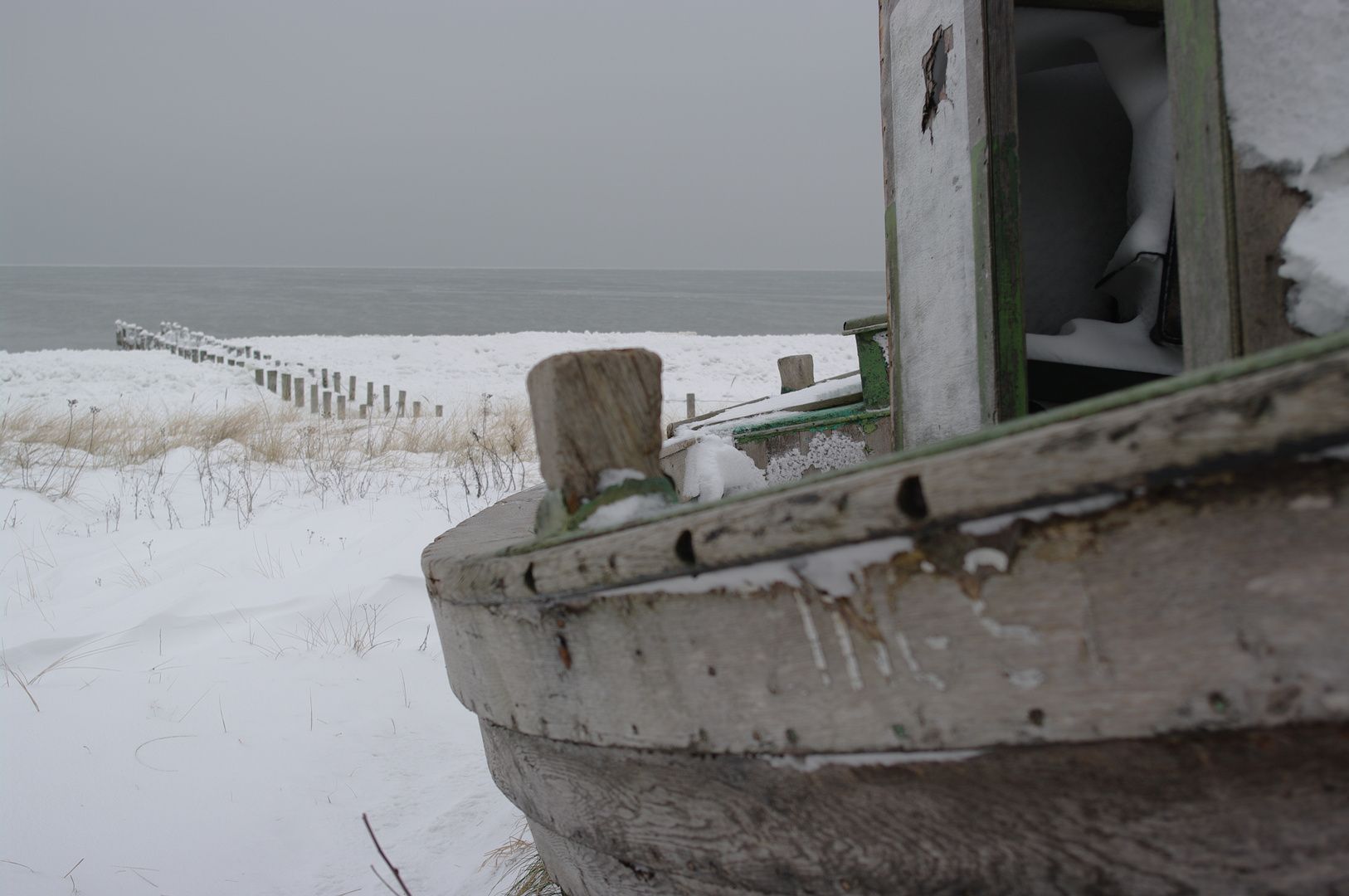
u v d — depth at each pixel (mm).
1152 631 942
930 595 1084
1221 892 978
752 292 132625
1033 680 1026
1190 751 960
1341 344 783
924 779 1164
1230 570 889
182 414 13766
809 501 1121
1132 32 2855
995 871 1141
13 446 10016
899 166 2963
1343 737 870
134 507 7766
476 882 2766
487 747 2127
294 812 3201
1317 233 1535
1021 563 1010
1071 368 2816
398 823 3180
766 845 1373
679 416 15641
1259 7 1643
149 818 3068
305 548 6379
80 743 3477
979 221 2381
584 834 1739
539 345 27203
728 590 1272
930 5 2682
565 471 1538
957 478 1004
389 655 4652
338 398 16078
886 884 1249
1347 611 830
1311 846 914
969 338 2482
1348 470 816
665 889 1598
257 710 3938
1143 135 2883
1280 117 1612
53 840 2895
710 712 1360
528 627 1675
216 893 2729
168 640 4730
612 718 1536
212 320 60219
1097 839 1051
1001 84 2334
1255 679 888
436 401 18109
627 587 1407
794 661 1230
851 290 148000
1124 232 3354
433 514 7277
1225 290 1682
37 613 5113
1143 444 882
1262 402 817
